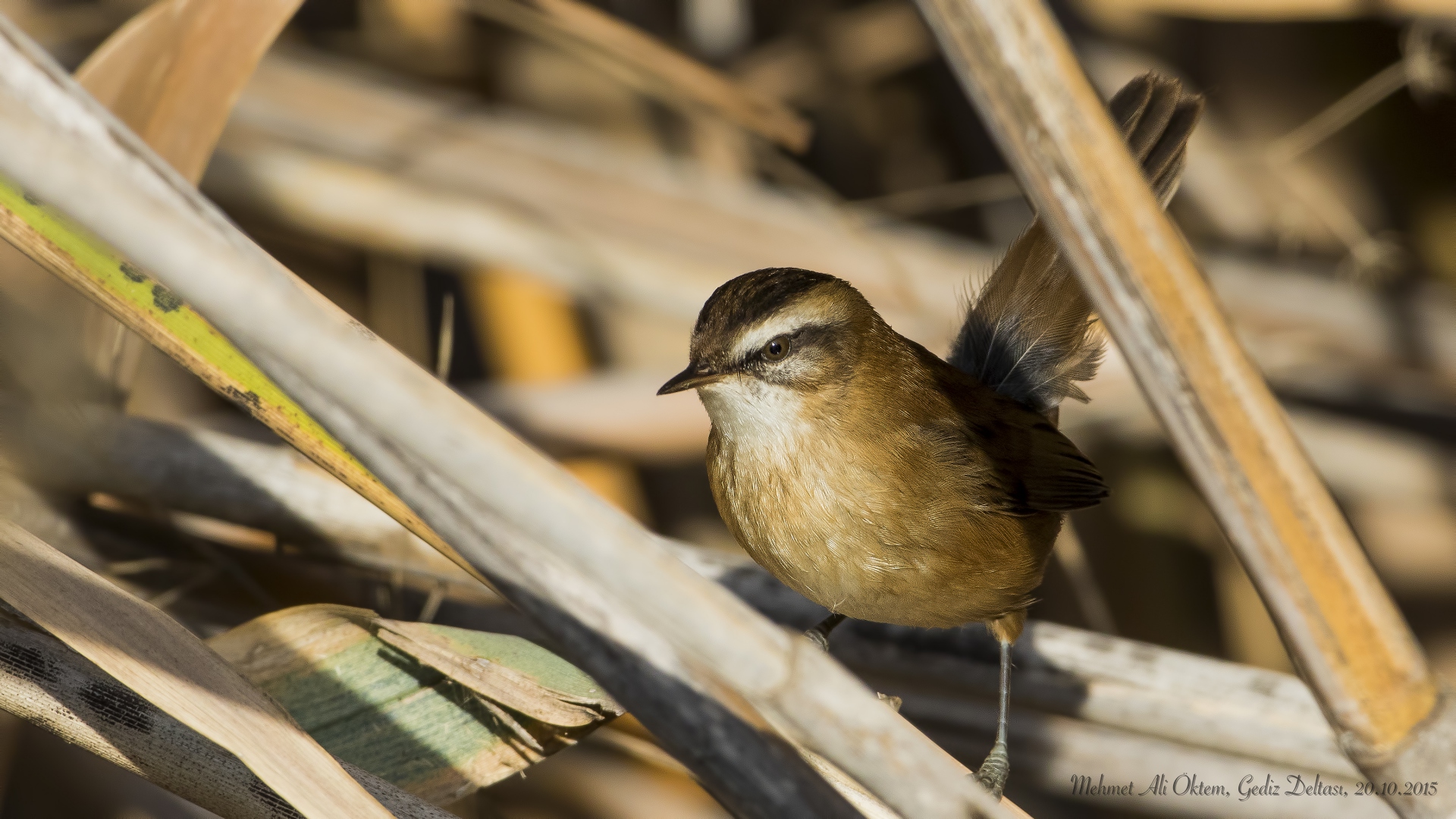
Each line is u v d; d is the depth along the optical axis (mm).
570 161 8969
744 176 10328
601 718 5207
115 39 6273
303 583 7645
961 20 3768
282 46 9289
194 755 4652
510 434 3338
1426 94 8984
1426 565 9094
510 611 7488
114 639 4109
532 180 8820
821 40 11000
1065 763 7254
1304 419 9141
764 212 8961
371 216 8484
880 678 7668
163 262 3111
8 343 7137
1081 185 3822
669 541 7840
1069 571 8828
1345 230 9367
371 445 3652
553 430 8977
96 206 3049
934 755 3629
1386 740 4047
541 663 5293
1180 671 7090
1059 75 3764
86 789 7043
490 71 10281
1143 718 7051
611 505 3391
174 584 7496
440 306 10219
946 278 8961
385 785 4691
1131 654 7207
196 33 6391
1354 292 9281
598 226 8625
